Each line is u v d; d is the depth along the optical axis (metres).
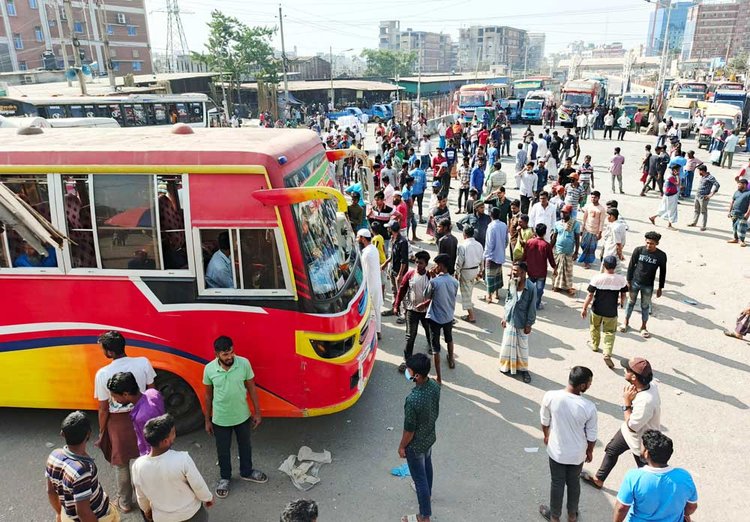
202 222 5.59
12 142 6.17
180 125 7.12
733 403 7.17
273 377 5.86
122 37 70.31
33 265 5.86
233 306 5.70
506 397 7.31
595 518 5.27
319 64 85.94
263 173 5.46
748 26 165.50
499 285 10.47
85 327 5.91
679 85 48.88
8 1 58.22
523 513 5.31
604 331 8.02
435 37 188.75
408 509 5.34
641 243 13.98
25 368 6.09
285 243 5.53
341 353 5.92
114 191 5.64
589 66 138.50
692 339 8.97
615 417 6.84
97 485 3.96
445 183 17.31
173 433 4.07
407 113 40.84
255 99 54.81
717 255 13.08
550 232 11.54
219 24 49.03
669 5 52.88
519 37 196.00
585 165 15.70
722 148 26.08
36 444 6.27
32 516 5.21
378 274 8.41
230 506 5.34
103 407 4.97
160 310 5.79
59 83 35.72
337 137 21.61
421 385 4.85
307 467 5.82
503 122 38.47
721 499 5.51
